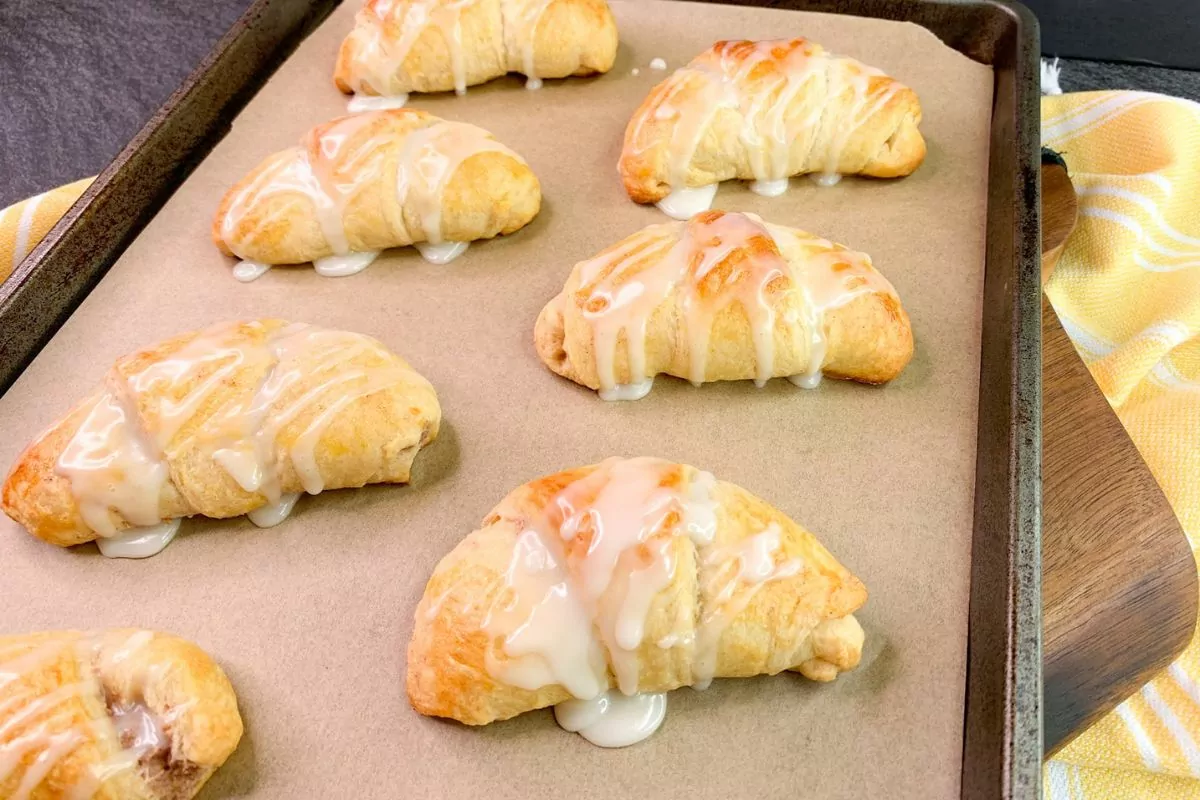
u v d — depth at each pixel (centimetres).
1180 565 35
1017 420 36
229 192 44
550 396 41
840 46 49
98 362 41
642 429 39
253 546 38
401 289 44
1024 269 39
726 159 45
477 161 44
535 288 43
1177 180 45
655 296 39
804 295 39
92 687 33
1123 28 52
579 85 50
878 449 38
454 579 34
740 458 38
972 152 46
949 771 33
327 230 43
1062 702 34
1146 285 45
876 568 36
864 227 44
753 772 33
